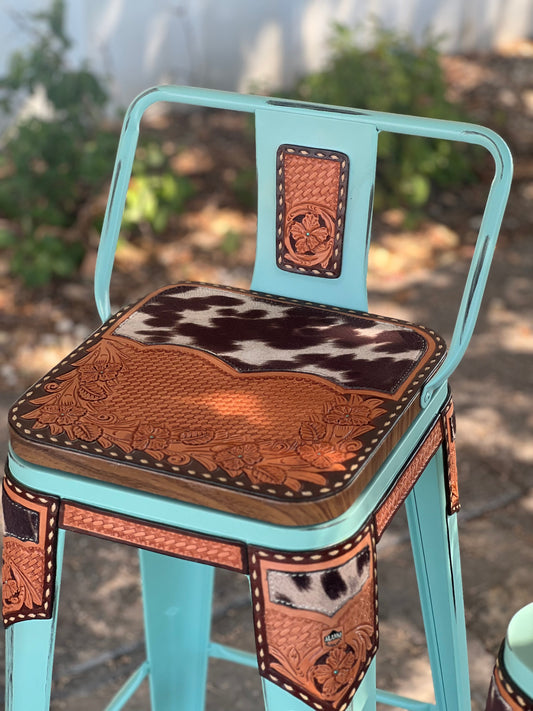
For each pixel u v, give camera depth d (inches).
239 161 161.9
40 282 125.3
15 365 113.4
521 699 29.4
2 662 76.4
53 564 39.3
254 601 36.0
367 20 197.3
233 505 35.1
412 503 48.7
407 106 156.3
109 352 43.4
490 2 220.1
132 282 129.7
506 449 102.0
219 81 183.3
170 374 41.6
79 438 37.5
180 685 61.7
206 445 37.0
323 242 48.6
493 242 40.3
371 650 37.6
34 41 154.3
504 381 113.3
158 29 172.7
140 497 36.5
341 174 47.0
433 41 180.9
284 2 184.1
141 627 81.2
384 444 37.6
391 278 134.0
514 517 92.6
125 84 172.4
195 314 47.1
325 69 161.0
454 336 41.1
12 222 138.6
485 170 163.2
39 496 38.3
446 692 53.3
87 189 142.3
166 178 138.3
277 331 45.4
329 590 35.2
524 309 127.7
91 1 162.6
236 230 142.7
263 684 37.2
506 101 193.3
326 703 36.4
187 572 57.8
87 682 75.8
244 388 40.6
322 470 35.5
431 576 50.3
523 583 84.4
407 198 148.4
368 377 41.3
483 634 79.1
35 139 130.7
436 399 43.9
